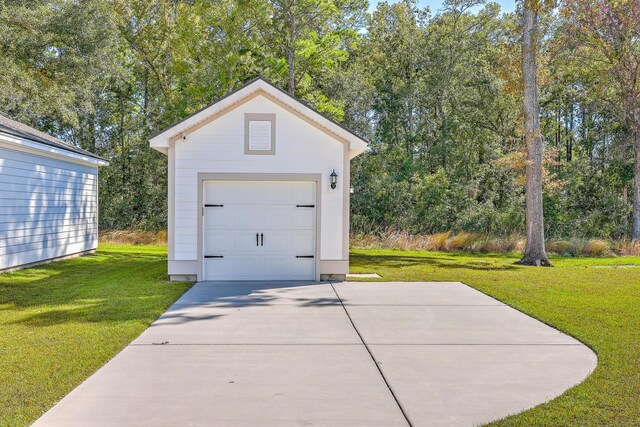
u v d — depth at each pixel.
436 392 4.46
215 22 23.92
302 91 26.20
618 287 10.30
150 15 30.86
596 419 3.86
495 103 29.42
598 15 18.75
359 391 4.48
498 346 5.96
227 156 10.74
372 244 21.31
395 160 30.95
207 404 4.16
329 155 10.92
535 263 14.88
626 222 25.73
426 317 7.50
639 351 5.70
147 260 15.65
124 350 5.71
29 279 11.18
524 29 15.51
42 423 3.79
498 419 3.88
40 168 13.47
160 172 30.42
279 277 10.99
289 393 4.42
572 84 26.17
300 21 24.61
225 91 24.69
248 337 6.30
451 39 30.25
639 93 21.92
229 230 10.91
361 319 7.34
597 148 28.02
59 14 20.30
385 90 31.12
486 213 24.84
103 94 30.12
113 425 3.77
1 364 5.13
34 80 19.94
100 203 29.39
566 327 6.80
